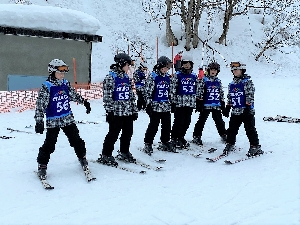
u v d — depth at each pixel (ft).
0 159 19.24
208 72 23.48
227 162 19.34
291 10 86.89
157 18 83.82
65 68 16.26
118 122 18.43
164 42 77.25
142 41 77.25
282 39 79.77
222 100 23.73
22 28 44.14
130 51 74.49
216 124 24.12
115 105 18.34
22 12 44.06
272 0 84.43
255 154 20.74
